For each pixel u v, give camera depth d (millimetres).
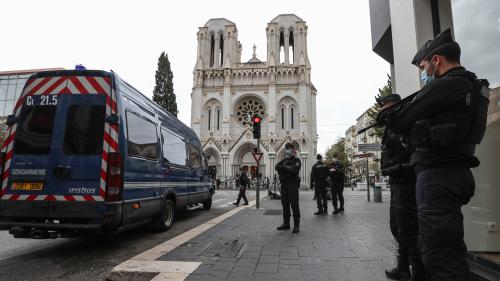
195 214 12234
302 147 47406
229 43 52281
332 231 7578
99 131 5902
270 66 50312
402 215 3623
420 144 2264
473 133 2113
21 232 5695
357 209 12969
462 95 2088
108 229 5812
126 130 6254
